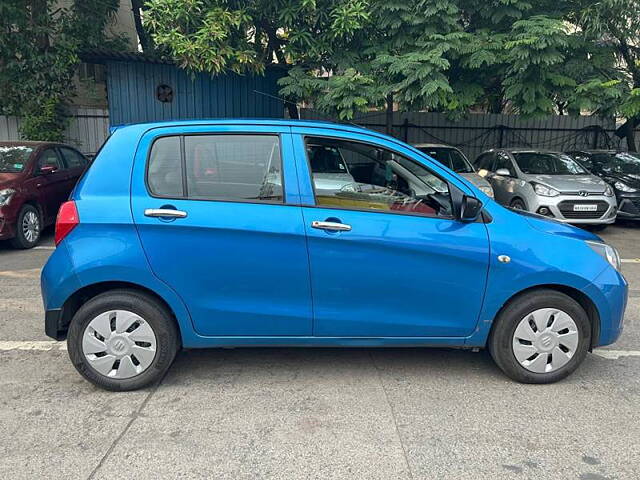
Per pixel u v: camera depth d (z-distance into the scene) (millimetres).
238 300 3504
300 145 3541
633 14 10156
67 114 12477
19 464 2791
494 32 10023
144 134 3514
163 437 3047
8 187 7680
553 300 3611
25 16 11031
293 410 3359
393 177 3629
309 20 9766
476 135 15086
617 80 10062
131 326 3504
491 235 3562
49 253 7781
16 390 3607
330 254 3463
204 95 11656
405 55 9211
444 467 2793
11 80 11469
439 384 3738
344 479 2691
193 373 3891
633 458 2893
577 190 9000
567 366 3691
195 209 3414
